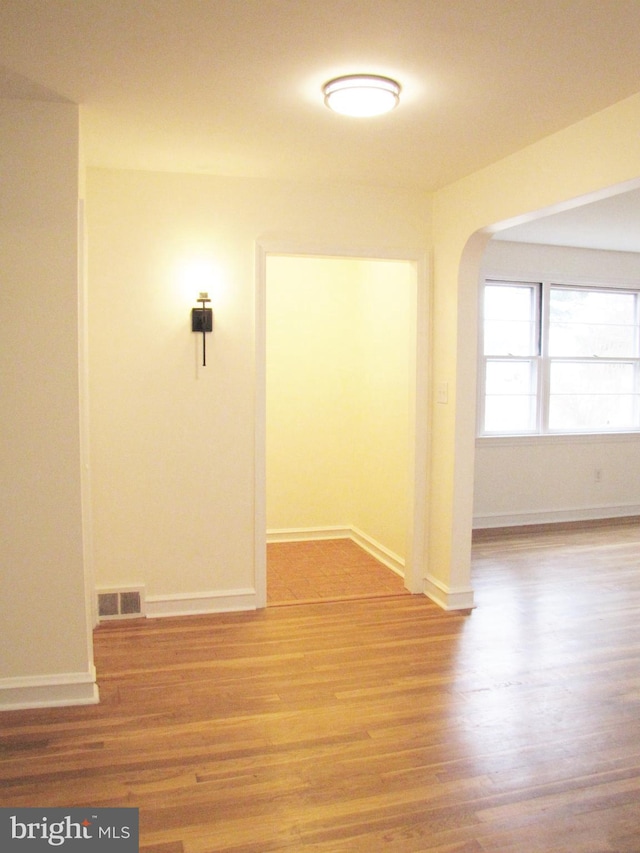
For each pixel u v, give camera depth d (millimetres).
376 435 5059
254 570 3947
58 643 2814
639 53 2213
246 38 2133
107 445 3676
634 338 6574
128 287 3637
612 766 2447
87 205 3557
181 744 2535
